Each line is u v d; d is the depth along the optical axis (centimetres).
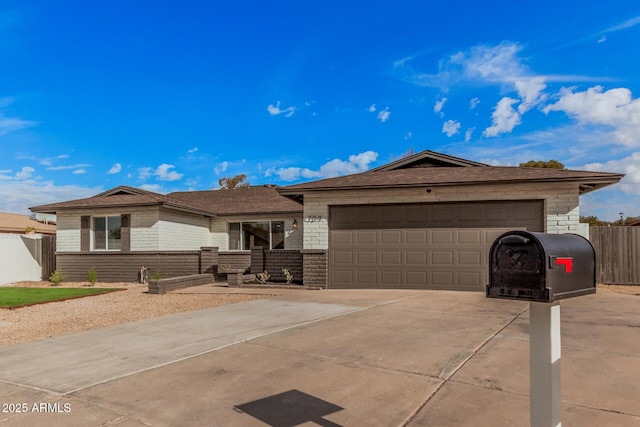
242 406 358
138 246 1580
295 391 388
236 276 1292
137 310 897
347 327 650
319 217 1224
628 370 425
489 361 460
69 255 1642
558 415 238
